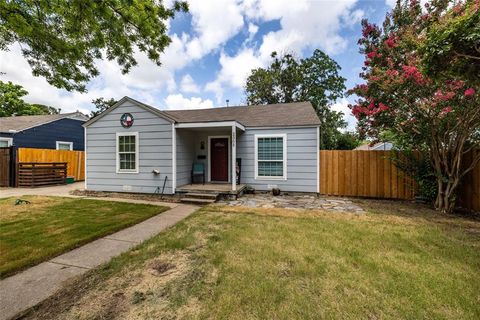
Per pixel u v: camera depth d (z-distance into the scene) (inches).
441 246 137.3
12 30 144.6
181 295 90.7
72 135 653.3
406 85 213.0
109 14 153.0
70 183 489.7
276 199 298.2
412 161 265.0
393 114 235.5
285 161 337.4
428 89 207.5
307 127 327.6
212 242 145.4
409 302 84.6
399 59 237.5
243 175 358.3
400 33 235.8
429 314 78.4
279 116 371.9
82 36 167.2
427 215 214.8
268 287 94.2
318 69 806.5
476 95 186.2
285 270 109.1
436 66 133.9
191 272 108.6
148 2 162.7
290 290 92.6
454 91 197.5
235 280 100.3
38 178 426.9
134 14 163.5
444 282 97.3
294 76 817.5
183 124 313.6
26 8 140.1
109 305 85.2
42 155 463.5
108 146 346.3
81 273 108.8
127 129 337.1
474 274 103.8
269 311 80.4
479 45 116.9
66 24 155.7
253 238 151.6
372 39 262.5
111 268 113.2
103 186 350.0
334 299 86.6
